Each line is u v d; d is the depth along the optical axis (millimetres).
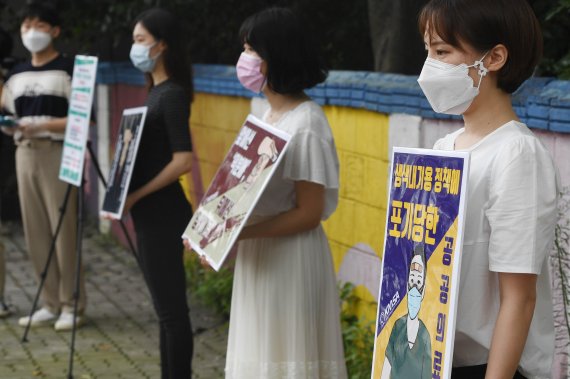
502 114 3068
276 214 4734
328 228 7754
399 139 6617
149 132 6094
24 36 8258
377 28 8297
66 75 8359
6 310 8883
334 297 4844
